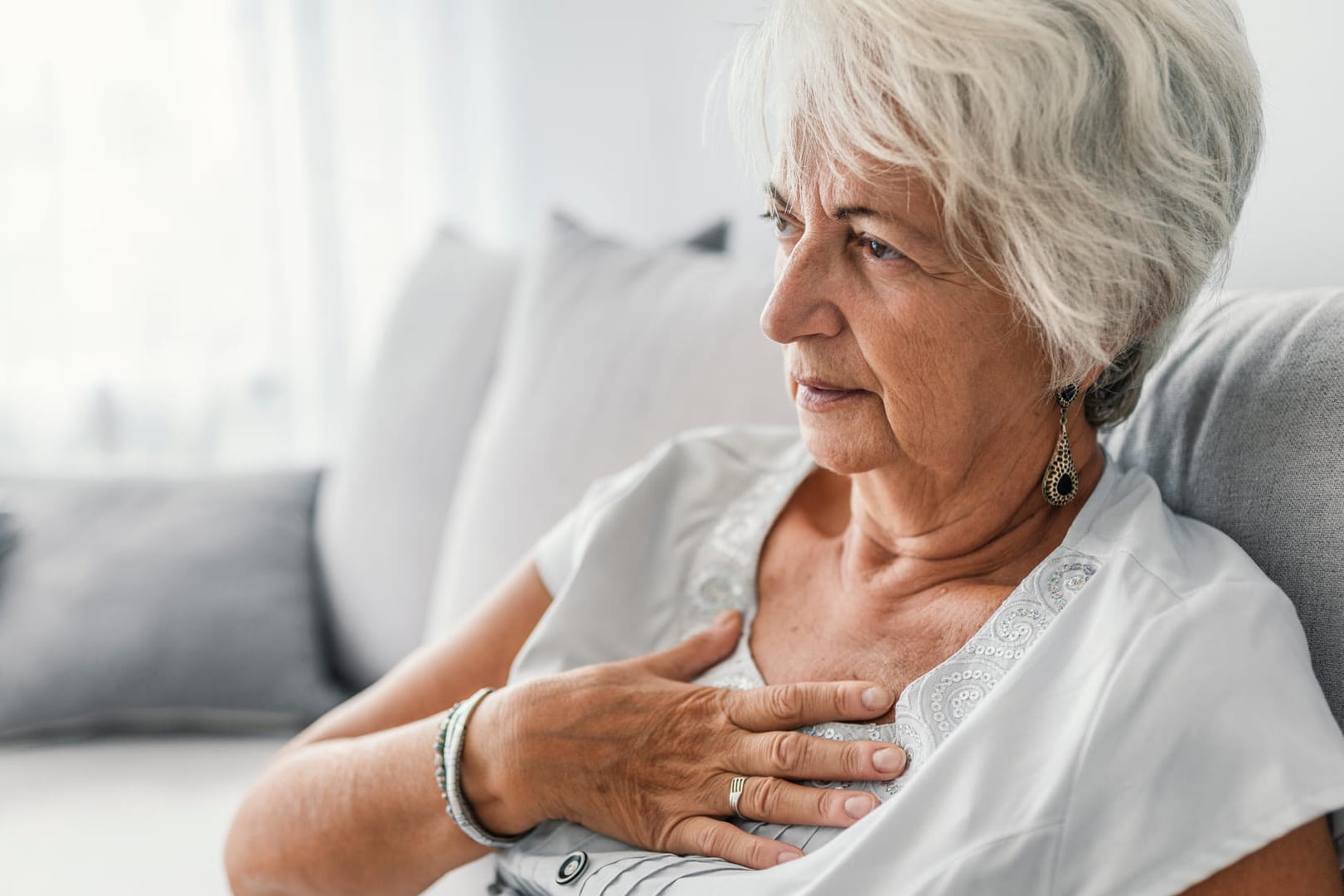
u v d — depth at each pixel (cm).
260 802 109
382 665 180
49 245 258
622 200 247
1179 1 77
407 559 178
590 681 93
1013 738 74
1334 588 80
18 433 261
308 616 180
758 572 102
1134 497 87
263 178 264
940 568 90
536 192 268
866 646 90
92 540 180
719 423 132
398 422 186
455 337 186
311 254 269
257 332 271
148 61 258
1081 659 75
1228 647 72
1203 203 78
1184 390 96
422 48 269
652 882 83
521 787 92
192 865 137
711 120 98
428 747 99
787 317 83
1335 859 68
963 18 73
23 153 255
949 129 74
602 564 104
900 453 86
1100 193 75
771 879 78
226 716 175
